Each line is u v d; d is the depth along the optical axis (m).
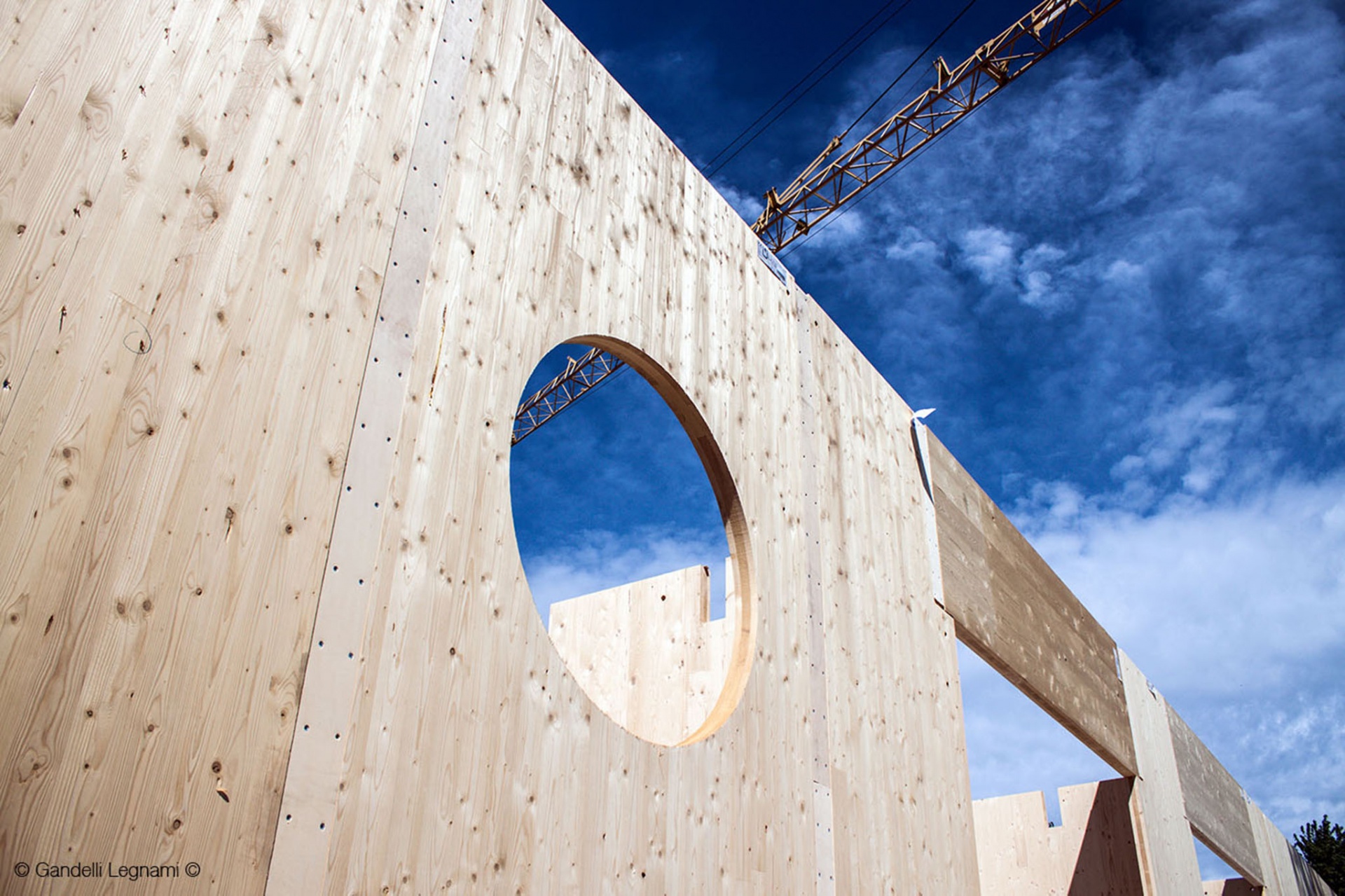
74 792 1.61
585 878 2.48
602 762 2.64
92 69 1.96
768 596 3.57
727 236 4.05
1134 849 6.96
